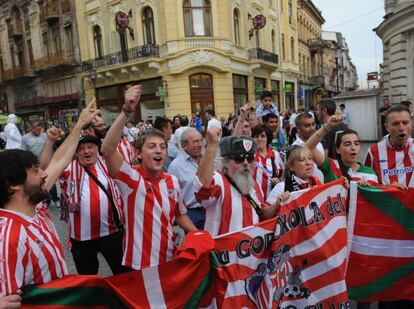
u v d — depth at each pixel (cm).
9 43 3409
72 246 349
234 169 282
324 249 305
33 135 845
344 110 1655
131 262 266
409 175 365
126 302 229
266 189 423
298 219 297
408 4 1572
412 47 1596
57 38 2788
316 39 4228
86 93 2598
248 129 457
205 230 285
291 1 3288
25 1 3031
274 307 280
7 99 3669
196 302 247
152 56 2070
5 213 191
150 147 269
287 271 296
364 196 317
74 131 264
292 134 897
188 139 390
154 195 269
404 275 318
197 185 268
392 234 316
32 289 195
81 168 345
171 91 2075
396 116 359
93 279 219
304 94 3866
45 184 213
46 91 3045
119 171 262
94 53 2480
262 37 2608
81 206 338
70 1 2559
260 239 275
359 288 322
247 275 270
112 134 255
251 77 2406
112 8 2286
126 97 255
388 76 1873
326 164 352
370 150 390
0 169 190
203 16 2048
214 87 2095
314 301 303
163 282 240
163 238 269
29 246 191
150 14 2109
